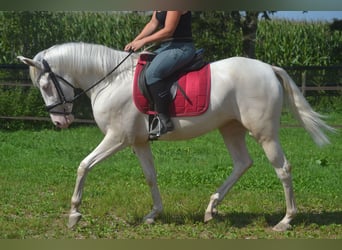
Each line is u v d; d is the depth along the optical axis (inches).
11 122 608.4
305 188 333.7
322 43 820.6
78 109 633.0
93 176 365.7
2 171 380.5
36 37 733.9
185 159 432.8
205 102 234.8
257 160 424.2
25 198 304.2
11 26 720.3
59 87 244.7
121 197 301.0
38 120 614.2
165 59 232.4
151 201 289.6
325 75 669.3
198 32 769.6
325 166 406.9
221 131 257.0
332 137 541.3
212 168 394.3
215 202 253.6
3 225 250.2
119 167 396.8
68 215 271.6
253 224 254.5
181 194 311.7
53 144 501.4
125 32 773.3
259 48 829.2
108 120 240.7
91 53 243.8
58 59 243.0
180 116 237.1
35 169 386.9
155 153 457.7
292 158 436.1
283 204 289.9
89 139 532.7
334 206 289.9
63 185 338.3
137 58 246.2
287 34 823.1
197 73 237.6
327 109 666.8
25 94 616.7
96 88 244.5
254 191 323.9
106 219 264.5
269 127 236.7
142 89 236.2
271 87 235.9
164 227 249.0
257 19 769.6
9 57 729.6
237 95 236.1
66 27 753.6
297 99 243.4
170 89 236.2
